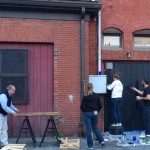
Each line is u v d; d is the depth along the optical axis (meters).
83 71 12.65
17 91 12.39
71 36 12.69
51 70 12.67
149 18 13.66
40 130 12.54
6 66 12.36
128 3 13.55
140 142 11.50
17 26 12.35
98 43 13.15
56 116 12.48
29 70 12.49
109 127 13.02
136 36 13.74
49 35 12.55
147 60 13.66
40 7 12.25
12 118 12.37
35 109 12.52
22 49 12.45
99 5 12.53
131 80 13.62
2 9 12.20
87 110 10.66
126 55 13.46
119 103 12.88
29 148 10.80
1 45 12.42
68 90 12.63
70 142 11.31
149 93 12.21
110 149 10.63
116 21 13.44
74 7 12.41
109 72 13.40
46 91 12.62
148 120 12.29
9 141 11.80
